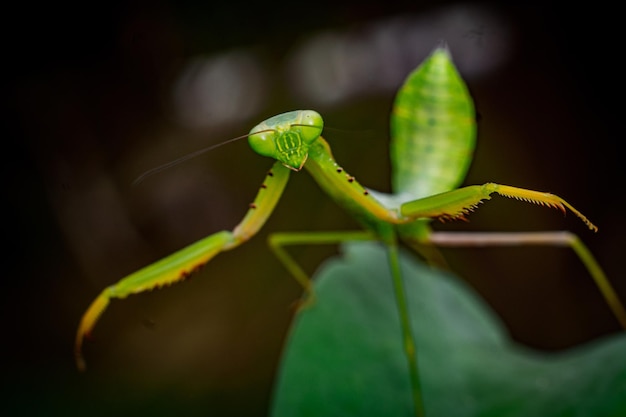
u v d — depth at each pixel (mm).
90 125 152
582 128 149
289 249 152
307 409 106
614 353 101
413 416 105
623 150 147
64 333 148
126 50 150
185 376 143
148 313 149
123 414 138
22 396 139
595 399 96
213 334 147
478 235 118
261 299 149
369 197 100
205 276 151
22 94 148
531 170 150
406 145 118
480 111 153
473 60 153
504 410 101
